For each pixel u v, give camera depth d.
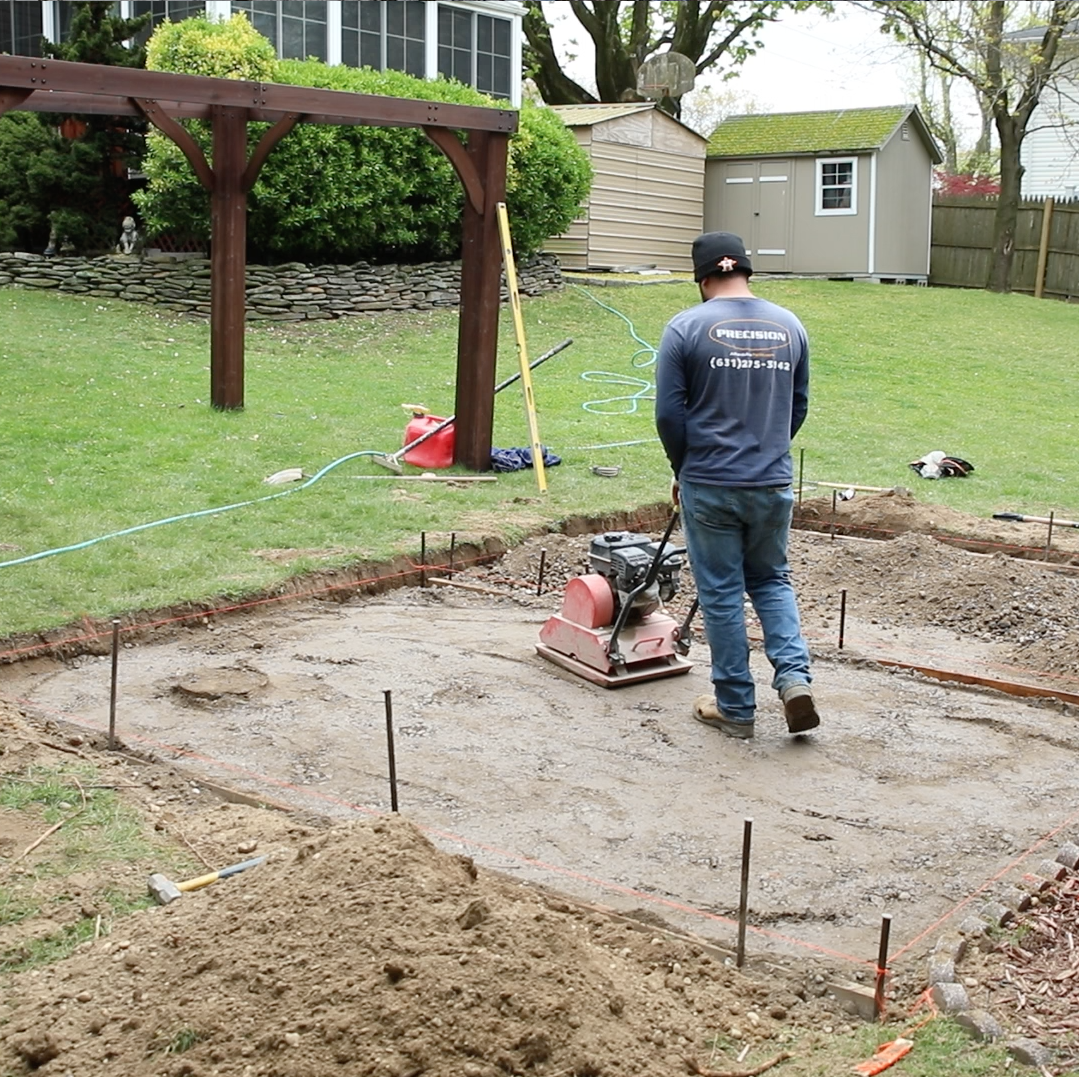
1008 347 19.47
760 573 5.74
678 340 5.46
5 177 17.45
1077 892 4.20
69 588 6.86
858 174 24.94
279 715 5.59
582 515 9.36
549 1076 2.71
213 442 10.69
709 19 30.17
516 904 3.30
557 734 5.53
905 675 6.59
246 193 11.55
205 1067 2.70
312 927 3.03
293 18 19.09
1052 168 30.22
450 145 10.23
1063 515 10.35
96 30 17.44
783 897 4.12
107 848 4.07
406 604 7.52
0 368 12.75
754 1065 3.08
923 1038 3.28
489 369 10.66
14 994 3.16
